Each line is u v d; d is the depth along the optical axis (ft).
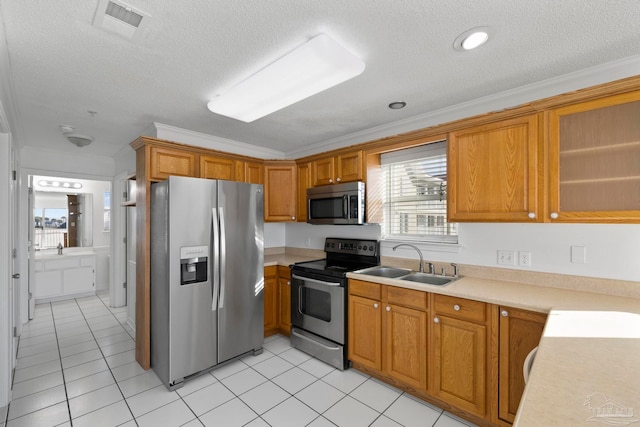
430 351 6.86
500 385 5.88
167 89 7.16
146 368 8.54
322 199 10.58
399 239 9.73
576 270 6.53
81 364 8.93
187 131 10.37
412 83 6.98
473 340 6.23
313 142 12.05
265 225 13.05
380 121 9.57
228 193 8.86
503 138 6.62
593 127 5.56
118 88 7.09
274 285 11.04
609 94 5.34
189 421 6.38
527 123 6.30
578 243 6.50
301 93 6.72
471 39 5.29
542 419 2.23
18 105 8.00
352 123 9.75
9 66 6.00
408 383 7.24
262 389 7.59
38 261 15.10
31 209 13.24
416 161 9.53
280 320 10.96
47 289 15.28
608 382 2.79
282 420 6.42
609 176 5.40
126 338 10.91
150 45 5.40
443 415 6.61
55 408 6.82
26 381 7.97
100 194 18.07
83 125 9.72
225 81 6.79
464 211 7.20
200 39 5.24
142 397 7.25
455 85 7.08
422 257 8.92
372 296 7.99
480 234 7.89
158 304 8.18
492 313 5.96
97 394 7.38
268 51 5.64
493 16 4.70
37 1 4.25
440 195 8.91
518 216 6.39
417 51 5.68
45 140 11.46
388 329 7.61
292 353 9.66
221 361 8.60
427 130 7.82
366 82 6.91
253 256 9.46
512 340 5.74
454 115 8.37
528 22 4.83
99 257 17.65
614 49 5.60
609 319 4.65
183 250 7.85
